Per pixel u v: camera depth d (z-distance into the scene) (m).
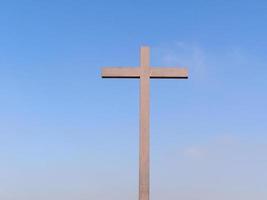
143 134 21.19
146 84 21.67
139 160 21.03
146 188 20.89
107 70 21.77
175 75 21.73
